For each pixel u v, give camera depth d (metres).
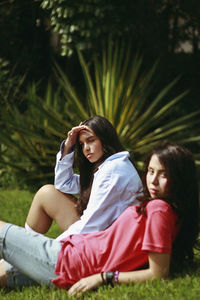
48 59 9.45
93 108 6.69
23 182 6.92
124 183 2.76
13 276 2.71
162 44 8.89
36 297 2.47
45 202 3.06
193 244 2.60
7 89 7.98
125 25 7.52
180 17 9.37
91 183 3.02
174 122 6.93
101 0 7.05
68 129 6.43
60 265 2.52
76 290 2.43
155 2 8.44
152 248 2.29
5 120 7.01
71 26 7.14
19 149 6.92
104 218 2.73
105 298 2.29
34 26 8.95
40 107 6.50
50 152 6.58
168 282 2.39
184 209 2.41
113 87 6.57
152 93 9.01
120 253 2.43
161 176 2.39
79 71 9.48
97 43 7.43
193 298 2.21
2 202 5.75
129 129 6.61
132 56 8.96
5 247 2.60
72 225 2.81
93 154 2.95
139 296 2.26
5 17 8.87
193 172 2.41
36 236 2.63
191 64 9.62
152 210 2.34
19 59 9.19
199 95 9.17
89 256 2.49
